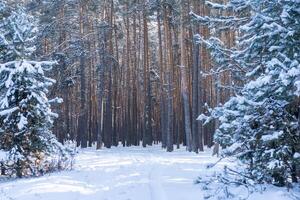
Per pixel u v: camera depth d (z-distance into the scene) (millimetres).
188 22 30328
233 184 11227
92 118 46625
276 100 9852
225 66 13844
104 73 42000
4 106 15805
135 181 13617
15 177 16203
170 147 32875
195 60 31625
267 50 11094
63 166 18297
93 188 12641
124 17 45312
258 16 10508
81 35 39062
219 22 13547
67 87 40031
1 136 16172
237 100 10242
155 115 55844
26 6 39719
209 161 20859
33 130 16250
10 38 16953
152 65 55250
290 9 10086
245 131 10406
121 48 54438
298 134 9812
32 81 16359
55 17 39719
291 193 9328
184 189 11609
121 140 49469
